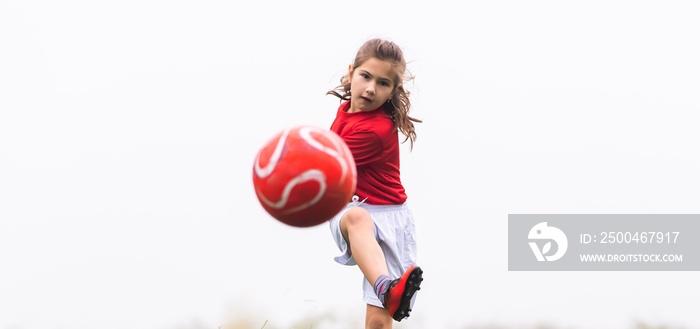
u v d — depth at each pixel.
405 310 7.45
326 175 6.70
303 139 6.77
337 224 8.09
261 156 6.86
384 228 8.12
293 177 6.68
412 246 8.36
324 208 6.79
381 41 8.00
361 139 8.00
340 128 8.20
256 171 6.86
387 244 8.12
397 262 8.19
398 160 8.39
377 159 8.10
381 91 7.95
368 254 7.68
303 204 6.74
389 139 8.12
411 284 7.30
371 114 8.08
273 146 6.81
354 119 8.10
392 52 7.93
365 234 7.79
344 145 6.95
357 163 8.05
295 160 6.70
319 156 6.71
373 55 7.92
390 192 8.20
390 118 8.15
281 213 6.82
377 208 8.15
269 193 6.78
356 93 8.00
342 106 8.35
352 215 7.88
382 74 7.90
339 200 6.81
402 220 8.27
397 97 8.16
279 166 6.72
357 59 8.01
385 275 7.52
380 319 8.01
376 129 8.00
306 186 6.68
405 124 8.27
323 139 6.81
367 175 8.15
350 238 7.84
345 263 8.32
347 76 8.48
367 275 7.62
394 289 7.35
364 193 8.14
